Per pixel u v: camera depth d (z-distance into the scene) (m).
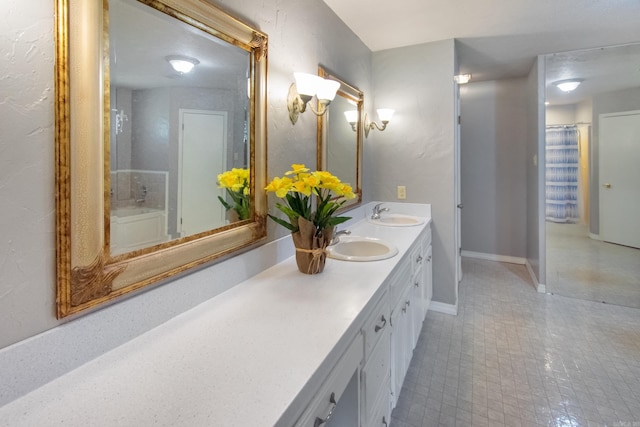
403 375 1.79
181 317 1.05
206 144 1.17
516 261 4.25
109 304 0.86
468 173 4.43
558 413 1.67
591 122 3.06
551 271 3.27
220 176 1.25
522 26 2.47
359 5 2.12
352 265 1.55
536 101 3.28
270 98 1.53
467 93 4.35
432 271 2.88
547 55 3.12
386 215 2.88
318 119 1.97
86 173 0.78
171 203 1.04
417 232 2.26
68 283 0.76
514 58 3.25
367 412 1.20
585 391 1.83
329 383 0.87
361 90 2.68
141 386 0.72
